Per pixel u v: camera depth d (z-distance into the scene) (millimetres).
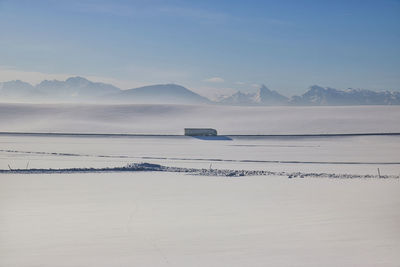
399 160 69562
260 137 118188
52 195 28812
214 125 164250
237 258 13328
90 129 155250
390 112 180000
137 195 28703
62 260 13219
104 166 54375
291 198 26609
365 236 15836
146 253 13945
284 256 13461
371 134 118062
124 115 184625
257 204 24141
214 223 18625
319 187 32844
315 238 15641
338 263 12680
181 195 28562
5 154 74438
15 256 13656
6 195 28875
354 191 30078
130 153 80125
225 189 31953
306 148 93562
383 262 12695
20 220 19562
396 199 25688
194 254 13812
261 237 15898
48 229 17547
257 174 45250
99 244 15109
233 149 90562
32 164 56562
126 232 17000
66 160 63812
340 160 69562
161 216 20484
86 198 27297
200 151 85500
